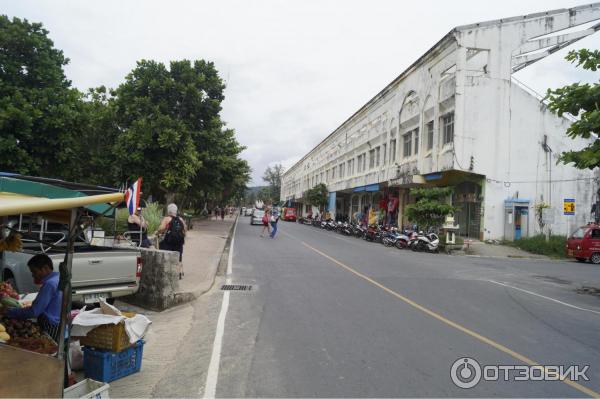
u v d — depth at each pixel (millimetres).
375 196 38375
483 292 10180
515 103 23812
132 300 8656
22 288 7004
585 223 24453
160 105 22688
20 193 4199
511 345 6102
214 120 24969
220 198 54500
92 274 6938
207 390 4484
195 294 9016
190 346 6000
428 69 26547
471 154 23062
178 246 10727
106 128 22438
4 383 3424
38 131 15242
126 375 4938
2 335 4254
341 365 5184
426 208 21328
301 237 26422
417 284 10859
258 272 12305
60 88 16359
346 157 46094
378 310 7953
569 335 6742
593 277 14273
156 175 22359
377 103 36062
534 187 23844
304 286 10227
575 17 24609
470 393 4469
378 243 25812
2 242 4977
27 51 15562
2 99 14484
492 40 23578
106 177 22125
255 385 4609
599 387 4723
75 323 4840
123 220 14250
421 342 6102
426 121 26641
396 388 4551
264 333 6477
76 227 4195
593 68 10211
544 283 12391
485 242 23047
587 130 10125
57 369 3697
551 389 4637
